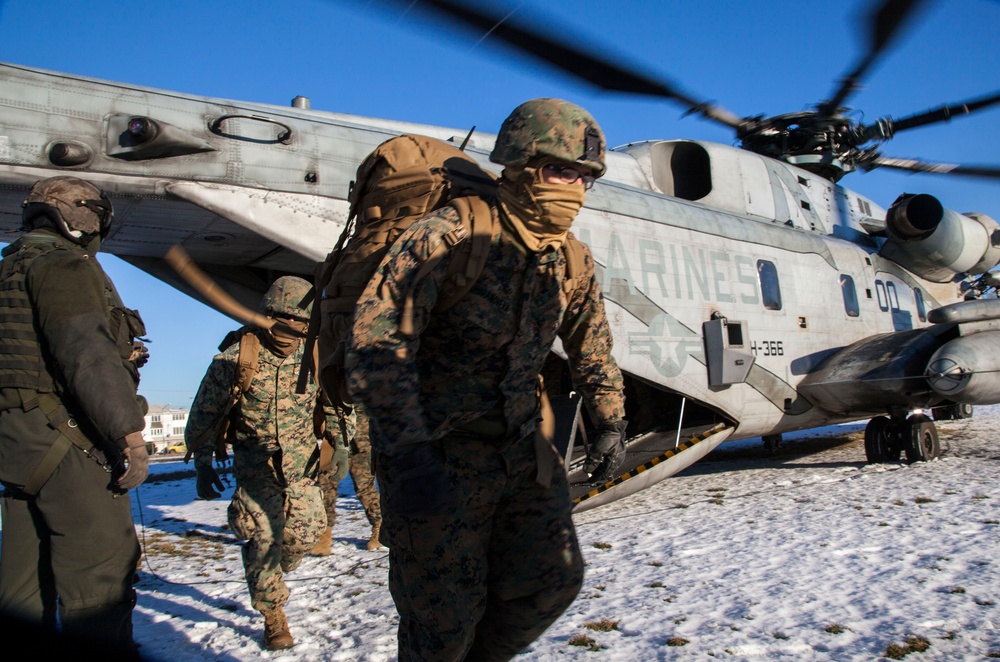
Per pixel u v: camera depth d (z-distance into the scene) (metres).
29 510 2.61
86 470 2.53
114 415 2.44
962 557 4.31
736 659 3.08
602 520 6.48
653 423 8.82
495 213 2.05
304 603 4.44
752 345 8.35
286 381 3.99
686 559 4.77
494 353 2.09
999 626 3.23
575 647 3.33
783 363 8.74
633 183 8.69
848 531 5.21
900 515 5.63
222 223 5.40
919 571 4.12
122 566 2.57
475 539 2.04
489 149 7.27
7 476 2.51
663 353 7.36
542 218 2.03
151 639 3.82
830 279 9.77
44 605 2.61
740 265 8.48
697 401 7.69
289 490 4.02
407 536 2.01
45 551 2.62
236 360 3.92
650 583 4.28
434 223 1.94
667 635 3.40
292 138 5.59
